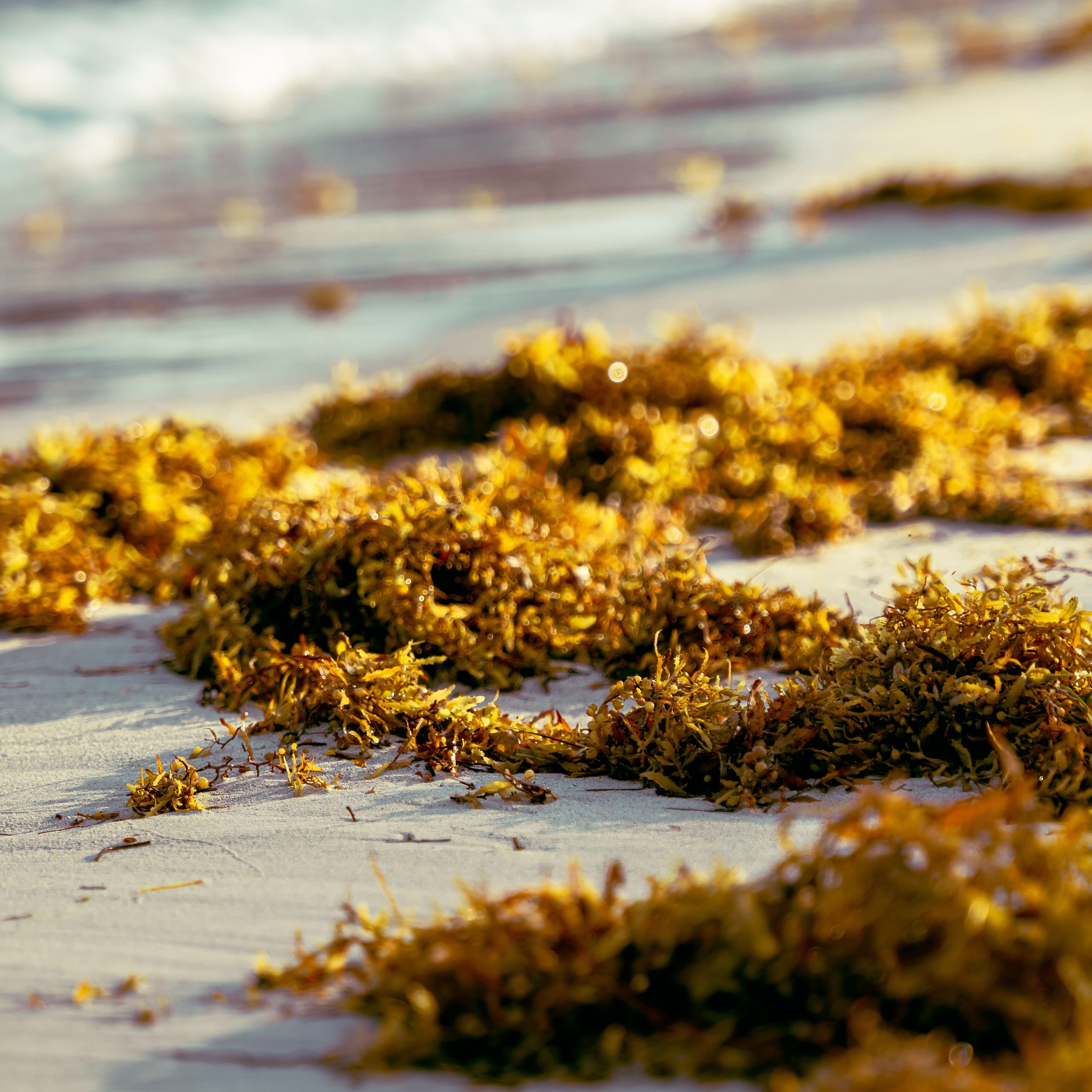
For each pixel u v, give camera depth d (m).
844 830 2.10
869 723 3.20
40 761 3.59
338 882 2.68
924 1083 1.66
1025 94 67.56
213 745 3.62
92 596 5.38
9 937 2.53
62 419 11.20
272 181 68.19
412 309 19.12
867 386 7.69
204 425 7.61
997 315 9.99
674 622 4.14
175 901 2.64
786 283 17.80
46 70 106.25
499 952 2.06
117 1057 2.06
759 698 3.22
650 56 144.00
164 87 112.19
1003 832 2.03
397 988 2.08
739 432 6.72
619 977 2.02
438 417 8.23
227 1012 2.18
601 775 3.29
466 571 4.37
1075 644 3.26
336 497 4.81
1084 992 1.80
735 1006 1.97
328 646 4.30
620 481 6.22
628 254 25.05
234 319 19.83
